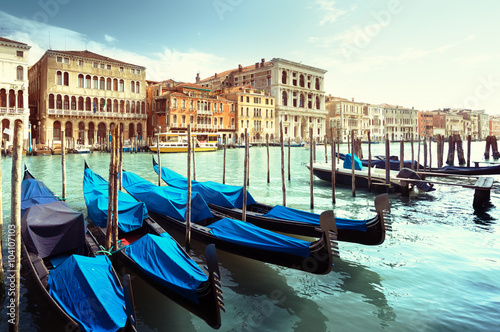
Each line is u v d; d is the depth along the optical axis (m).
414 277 7.10
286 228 8.98
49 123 46.28
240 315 5.81
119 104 52.34
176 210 9.57
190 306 5.46
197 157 40.12
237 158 38.88
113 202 7.20
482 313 5.77
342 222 8.21
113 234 7.23
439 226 10.62
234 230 7.80
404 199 14.84
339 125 87.81
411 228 10.42
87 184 12.10
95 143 48.72
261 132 69.25
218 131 62.16
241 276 7.25
